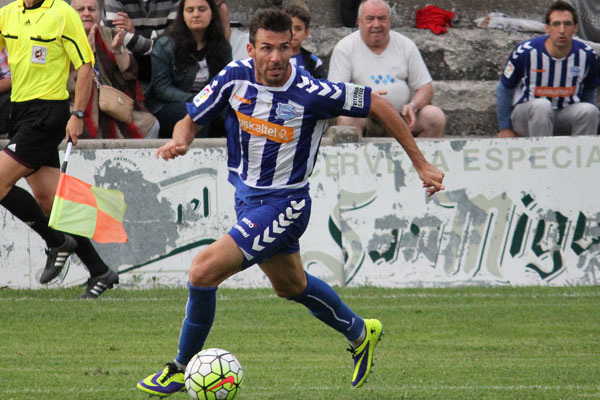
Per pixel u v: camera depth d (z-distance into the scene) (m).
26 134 24.38
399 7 45.34
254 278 29.25
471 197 29.30
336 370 18.78
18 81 24.48
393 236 29.23
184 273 29.16
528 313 25.16
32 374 18.14
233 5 42.50
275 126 15.93
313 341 21.88
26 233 28.55
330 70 34.62
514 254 29.45
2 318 24.00
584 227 29.45
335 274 29.16
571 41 34.81
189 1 31.06
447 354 20.48
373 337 16.95
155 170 28.98
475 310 25.53
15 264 28.59
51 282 28.73
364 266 29.22
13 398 16.00
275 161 16.06
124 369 18.77
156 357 20.00
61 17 24.28
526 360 19.86
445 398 16.11
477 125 40.56
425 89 34.31
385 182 29.16
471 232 29.33
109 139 29.55
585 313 25.17
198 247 29.14
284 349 21.00
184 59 31.53
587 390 16.81
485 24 45.53
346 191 29.14
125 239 19.61
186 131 16.33
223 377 15.13
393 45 34.53
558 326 23.61
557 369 18.86
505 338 22.23
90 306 25.72
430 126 33.75
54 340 21.64
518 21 45.31
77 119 24.55
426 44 42.41
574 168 29.36
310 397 16.17
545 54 34.44
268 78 15.63
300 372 18.58
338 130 29.66
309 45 41.25
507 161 29.33
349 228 29.16
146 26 35.94
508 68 34.84
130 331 22.72
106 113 30.42
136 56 33.66
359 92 16.19
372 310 25.47
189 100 31.56
